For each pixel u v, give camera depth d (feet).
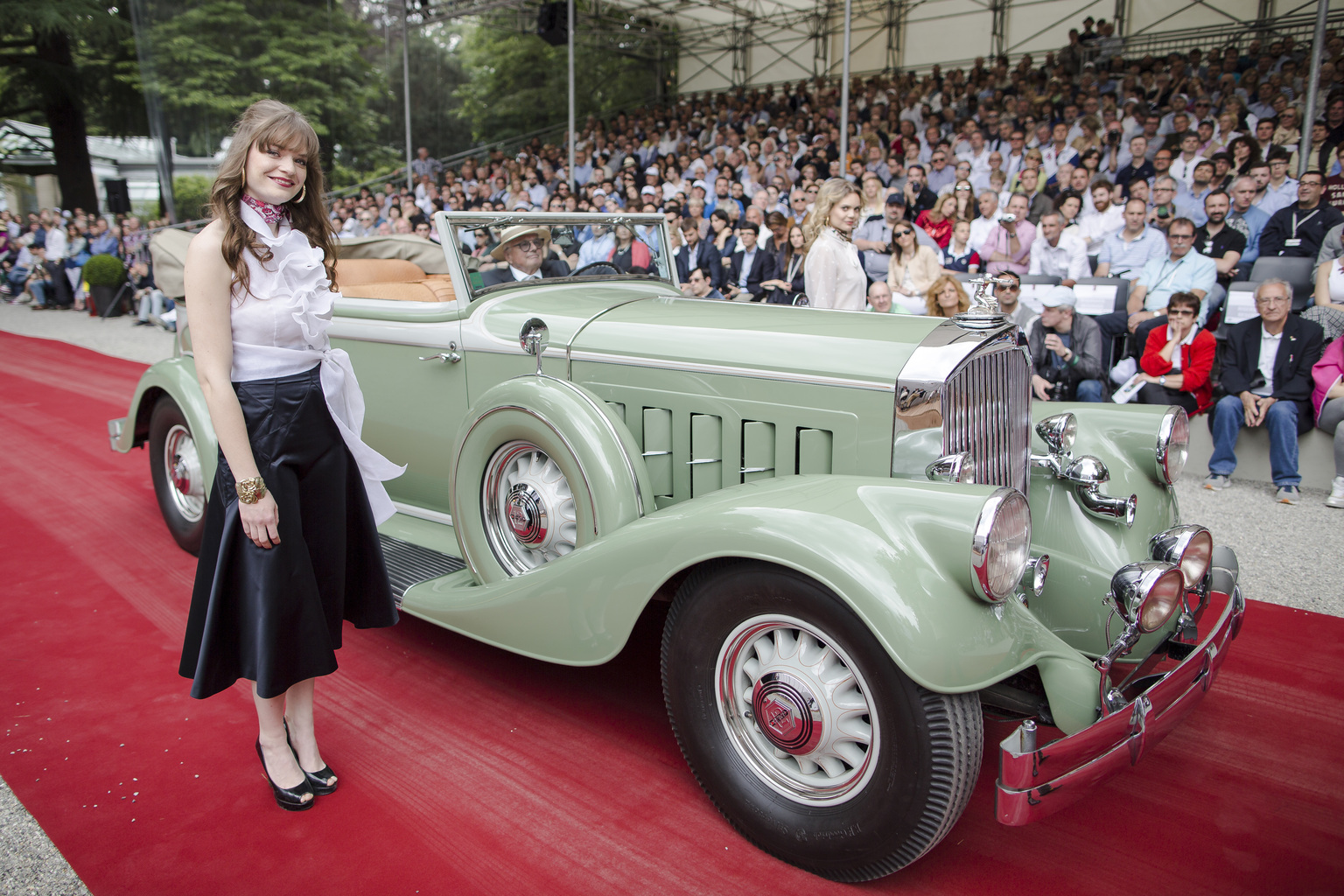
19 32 58.80
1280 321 13.82
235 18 54.60
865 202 23.07
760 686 5.94
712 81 54.13
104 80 62.75
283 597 5.93
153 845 6.15
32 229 48.24
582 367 8.38
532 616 6.91
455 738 7.54
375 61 63.46
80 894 5.65
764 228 24.32
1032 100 32.27
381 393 10.21
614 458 7.18
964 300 13.28
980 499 5.38
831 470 7.07
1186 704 5.86
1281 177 18.75
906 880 5.83
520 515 7.93
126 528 12.60
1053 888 5.75
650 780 6.95
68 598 10.30
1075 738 5.09
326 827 6.34
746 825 6.11
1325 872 5.88
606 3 46.55
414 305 9.55
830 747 5.71
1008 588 5.42
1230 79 28.22
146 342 31.58
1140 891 5.72
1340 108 22.57
